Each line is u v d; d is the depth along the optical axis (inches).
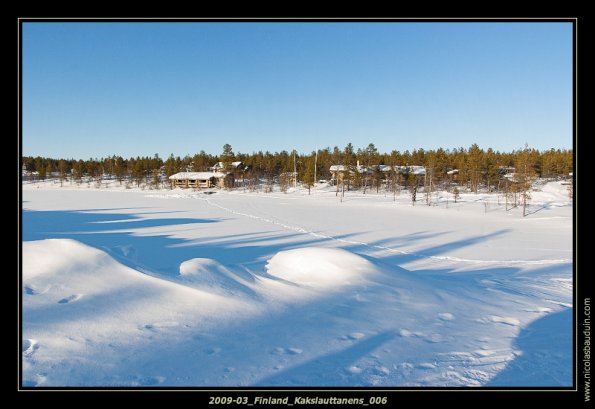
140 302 190.7
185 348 157.4
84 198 2208.4
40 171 3875.5
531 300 264.4
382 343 174.9
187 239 763.4
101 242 701.9
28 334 153.0
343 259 284.4
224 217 1246.9
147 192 2847.0
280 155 4047.7
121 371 138.9
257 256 585.9
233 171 3201.3
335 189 2637.8
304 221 1148.5
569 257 607.8
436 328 196.9
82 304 180.9
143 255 577.9
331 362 155.0
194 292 207.2
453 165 2800.2
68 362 140.2
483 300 255.8
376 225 1073.5
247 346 163.9
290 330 182.5
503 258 601.6
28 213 1298.0
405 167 2682.1
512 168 2691.9
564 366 156.2
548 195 1889.8
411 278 284.0
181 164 3860.7
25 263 203.6
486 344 177.8
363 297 235.3
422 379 145.3
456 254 644.1
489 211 1508.4
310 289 242.8
